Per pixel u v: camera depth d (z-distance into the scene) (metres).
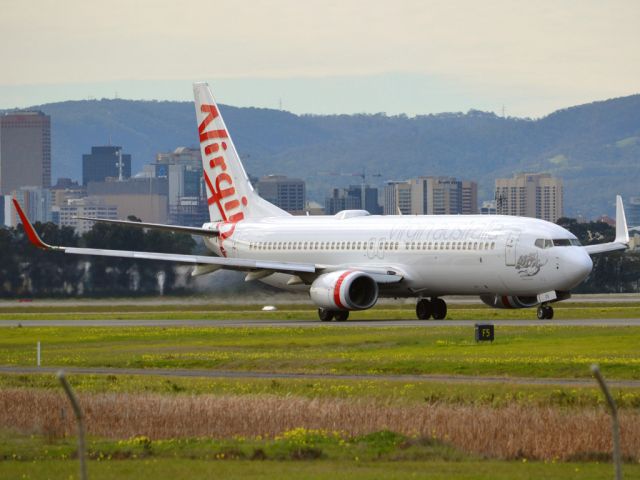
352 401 135.88
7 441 120.88
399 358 178.00
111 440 120.94
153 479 99.75
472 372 164.00
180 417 128.12
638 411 126.50
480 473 101.31
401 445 113.88
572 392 140.75
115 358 193.75
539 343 195.50
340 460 107.69
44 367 187.38
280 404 132.50
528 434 113.88
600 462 106.94
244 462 106.88
